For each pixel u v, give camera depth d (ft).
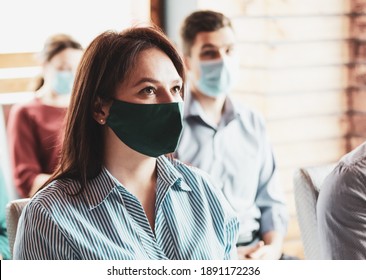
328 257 6.77
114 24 10.93
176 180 5.19
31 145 10.09
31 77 10.47
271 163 9.56
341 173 6.66
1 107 10.38
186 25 9.47
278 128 11.43
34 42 10.45
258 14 11.05
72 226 4.82
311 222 7.12
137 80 4.90
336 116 11.90
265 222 9.25
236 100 10.50
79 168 5.03
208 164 9.27
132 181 5.11
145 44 4.98
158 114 4.92
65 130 5.10
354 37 11.73
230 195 9.22
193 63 9.45
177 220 5.13
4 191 9.04
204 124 9.34
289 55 11.29
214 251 5.22
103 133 5.08
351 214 6.60
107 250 4.81
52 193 4.92
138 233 4.96
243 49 11.10
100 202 4.92
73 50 10.10
